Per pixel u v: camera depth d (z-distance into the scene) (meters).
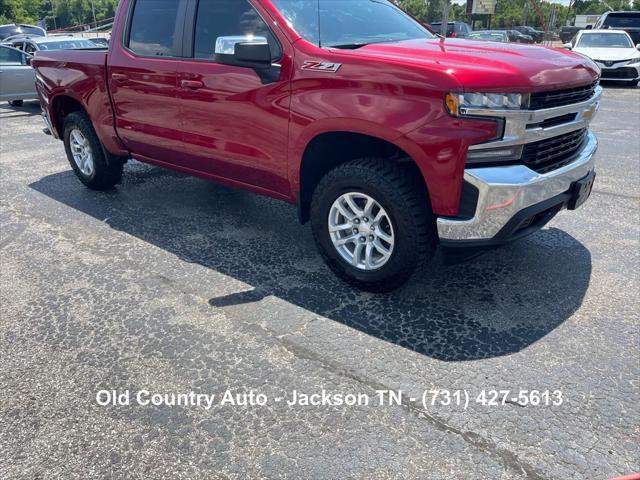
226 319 3.06
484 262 3.71
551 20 42.75
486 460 2.09
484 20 70.88
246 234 4.30
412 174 2.99
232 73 3.48
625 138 7.85
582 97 3.16
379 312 3.11
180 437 2.23
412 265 3.04
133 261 3.81
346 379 2.55
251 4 3.41
